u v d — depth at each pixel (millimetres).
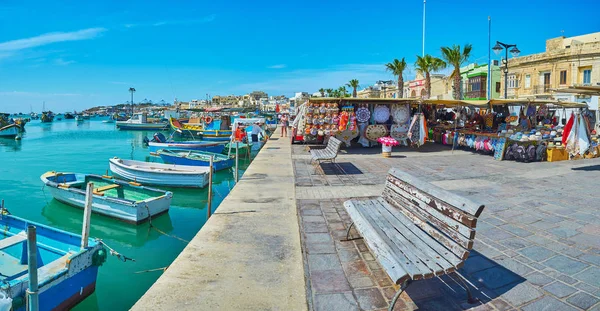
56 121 109062
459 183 9461
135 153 30812
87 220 6098
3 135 44344
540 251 4871
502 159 13625
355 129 16562
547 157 13250
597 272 4227
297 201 7719
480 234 5566
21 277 5344
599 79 32031
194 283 3945
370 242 3924
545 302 3570
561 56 34594
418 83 51406
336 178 10359
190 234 10172
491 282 4000
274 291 3789
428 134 20219
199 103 158500
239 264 4469
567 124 11750
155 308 3418
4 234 7383
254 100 164125
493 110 20250
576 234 5516
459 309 3461
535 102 16297
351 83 71000
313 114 15727
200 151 21594
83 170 22047
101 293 6762
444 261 3348
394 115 17328
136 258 8461
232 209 7043
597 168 11492
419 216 4289
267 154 16297
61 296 5730
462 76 46281
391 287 3902
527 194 8133
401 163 13094
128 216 10188
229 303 3531
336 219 6391
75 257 5875
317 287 3904
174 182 14930
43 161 26016
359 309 3457
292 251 4902
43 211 12477
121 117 92250
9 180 18531
